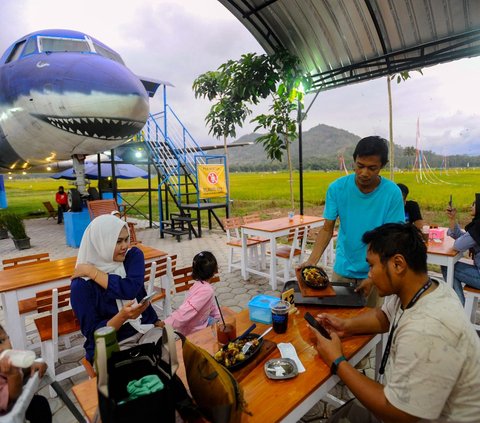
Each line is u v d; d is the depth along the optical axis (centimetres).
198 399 105
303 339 164
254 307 188
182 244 867
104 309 202
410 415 104
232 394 97
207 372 103
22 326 293
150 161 1148
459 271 324
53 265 356
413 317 110
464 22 395
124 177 1495
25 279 305
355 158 214
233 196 2233
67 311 297
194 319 242
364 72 534
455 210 368
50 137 707
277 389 125
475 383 103
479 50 409
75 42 731
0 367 117
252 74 572
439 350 100
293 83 550
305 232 520
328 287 211
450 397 107
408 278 117
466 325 104
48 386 265
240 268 571
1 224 1086
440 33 418
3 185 1503
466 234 314
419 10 402
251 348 151
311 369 138
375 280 124
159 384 96
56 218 1689
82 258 205
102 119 671
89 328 198
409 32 433
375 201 226
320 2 443
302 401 121
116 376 104
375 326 161
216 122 1005
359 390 120
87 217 893
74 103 637
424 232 363
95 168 1448
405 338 107
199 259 249
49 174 1830
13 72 679
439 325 102
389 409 108
